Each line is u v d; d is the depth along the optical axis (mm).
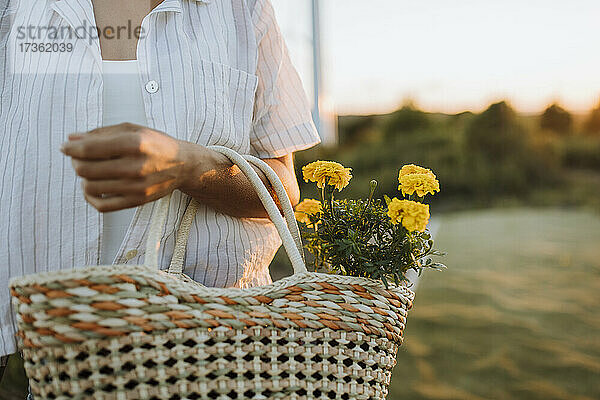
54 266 994
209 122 1049
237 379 855
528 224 10805
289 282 918
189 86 1041
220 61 1097
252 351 866
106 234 1018
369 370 959
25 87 1044
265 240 1137
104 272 784
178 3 1066
